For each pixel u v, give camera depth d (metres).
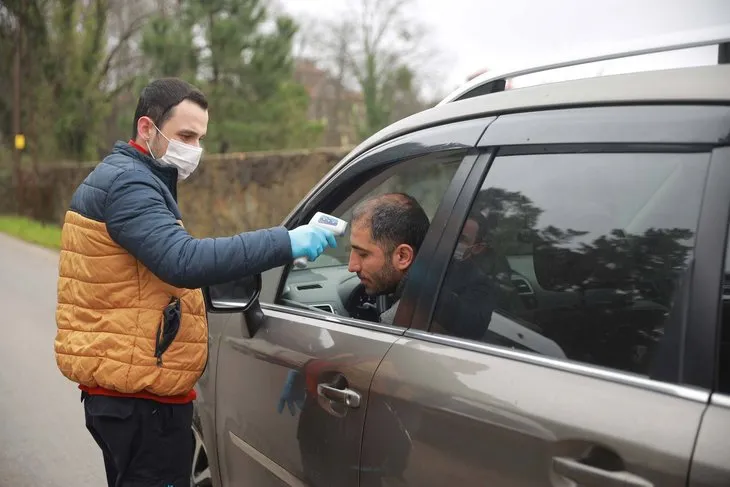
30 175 23.56
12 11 22.73
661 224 1.36
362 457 1.75
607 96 1.50
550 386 1.38
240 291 2.61
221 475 2.57
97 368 1.98
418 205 2.12
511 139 1.66
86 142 22.66
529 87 1.72
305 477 2.00
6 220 22.03
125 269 1.97
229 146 16.75
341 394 1.82
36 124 23.06
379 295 2.19
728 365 1.22
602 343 1.39
